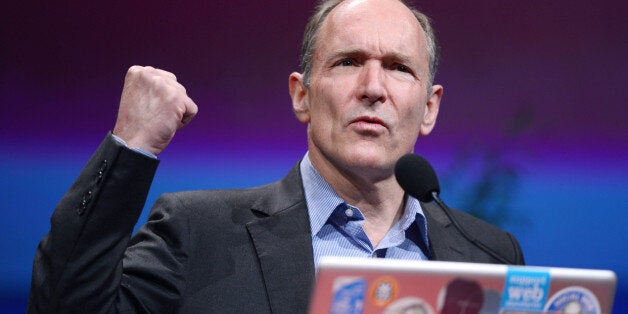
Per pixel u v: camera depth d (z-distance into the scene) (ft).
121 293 10.87
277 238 11.94
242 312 11.25
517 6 22.29
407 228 12.86
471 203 21.94
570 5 22.25
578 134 22.12
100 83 21.25
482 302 8.08
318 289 7.60
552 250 21.93
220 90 21.67
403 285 7.82
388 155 11.95
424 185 10.49
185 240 11.64
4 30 20.90
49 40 21.07
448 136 22.08
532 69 22.21
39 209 20.97
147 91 10.58
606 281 8.48
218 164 21.50
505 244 13.93
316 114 12.28
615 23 22.15
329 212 12.23
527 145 22.08
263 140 21.72
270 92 21.81
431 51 13.24
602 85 22.18
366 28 12.12
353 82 11.98
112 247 10.18
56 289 9.98
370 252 12.28
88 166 10.28
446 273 7.89
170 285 11.19
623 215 21.95
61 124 21.09
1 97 20.90
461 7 22.22
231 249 11.78
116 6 21.33
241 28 21.81
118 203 10.12
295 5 21.91
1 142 20.85
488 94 22.16
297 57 21.89
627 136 22.08
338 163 12.07
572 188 22.02
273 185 13.03
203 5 21.68
